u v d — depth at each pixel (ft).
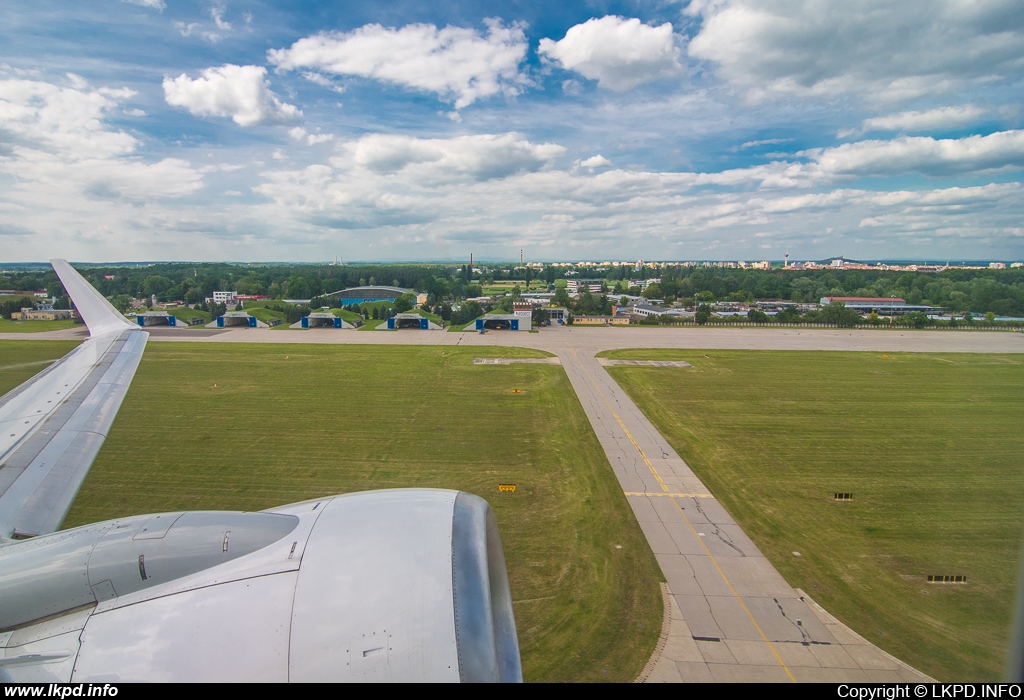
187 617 13.07
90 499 71.15
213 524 15.72
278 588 13.46
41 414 33.63
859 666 43.19
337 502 17.13
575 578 54.85
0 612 14.08
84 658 12.74
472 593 14.03
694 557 58.95
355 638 12.65
